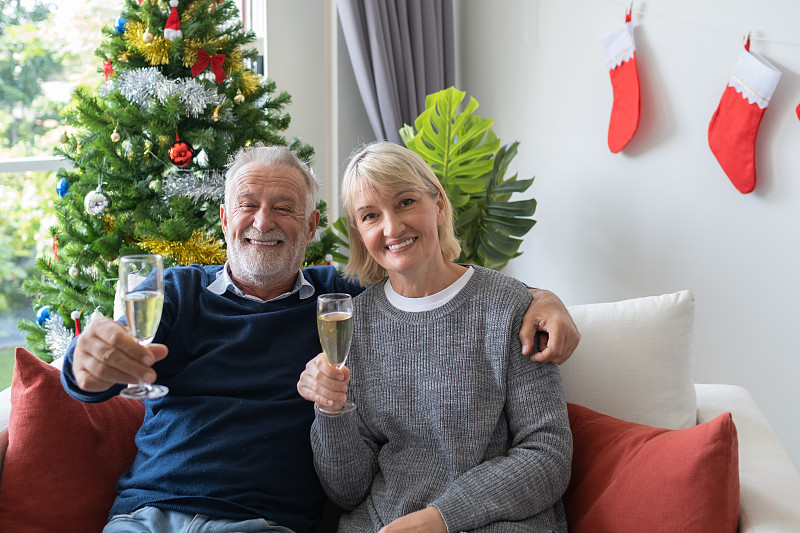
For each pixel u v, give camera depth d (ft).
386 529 4.55
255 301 5.95
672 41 9.46
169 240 7.69
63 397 5.30
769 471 5.04
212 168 8.32
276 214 5.92
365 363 5.49
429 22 11.22
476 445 5.08
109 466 5.42
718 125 8.95
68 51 11.66
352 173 5.53
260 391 5.51
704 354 9.61
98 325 4.20
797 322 8.72
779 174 8.68
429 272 5.42
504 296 5.30
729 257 9.24
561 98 10.86
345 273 6.05
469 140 9.99
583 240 10.84
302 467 5.42
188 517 4.93
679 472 4.55
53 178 12.21
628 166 10.12
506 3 11.53
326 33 11.57
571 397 5.73
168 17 8.09
